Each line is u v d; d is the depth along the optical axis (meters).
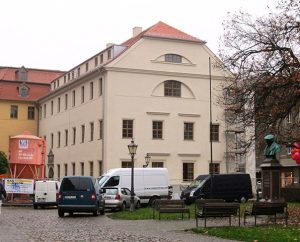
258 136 27.28
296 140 28.08
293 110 27.05
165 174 40.50
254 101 26.48
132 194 32.53
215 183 41.12
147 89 54.44
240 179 41.97
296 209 30.39
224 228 19.61
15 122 75.75
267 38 26.61
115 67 53.12
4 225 23.00
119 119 53.09
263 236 16.70
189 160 55.44
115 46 55.81
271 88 25.64
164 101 55.06
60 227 21.91
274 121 25.86
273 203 20.78
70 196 29.06
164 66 55.22
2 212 34.47
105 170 52.22
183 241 16.25
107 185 38.38
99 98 54.91
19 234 18.73
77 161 60.88
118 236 17.97
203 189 40.81
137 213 29.66
